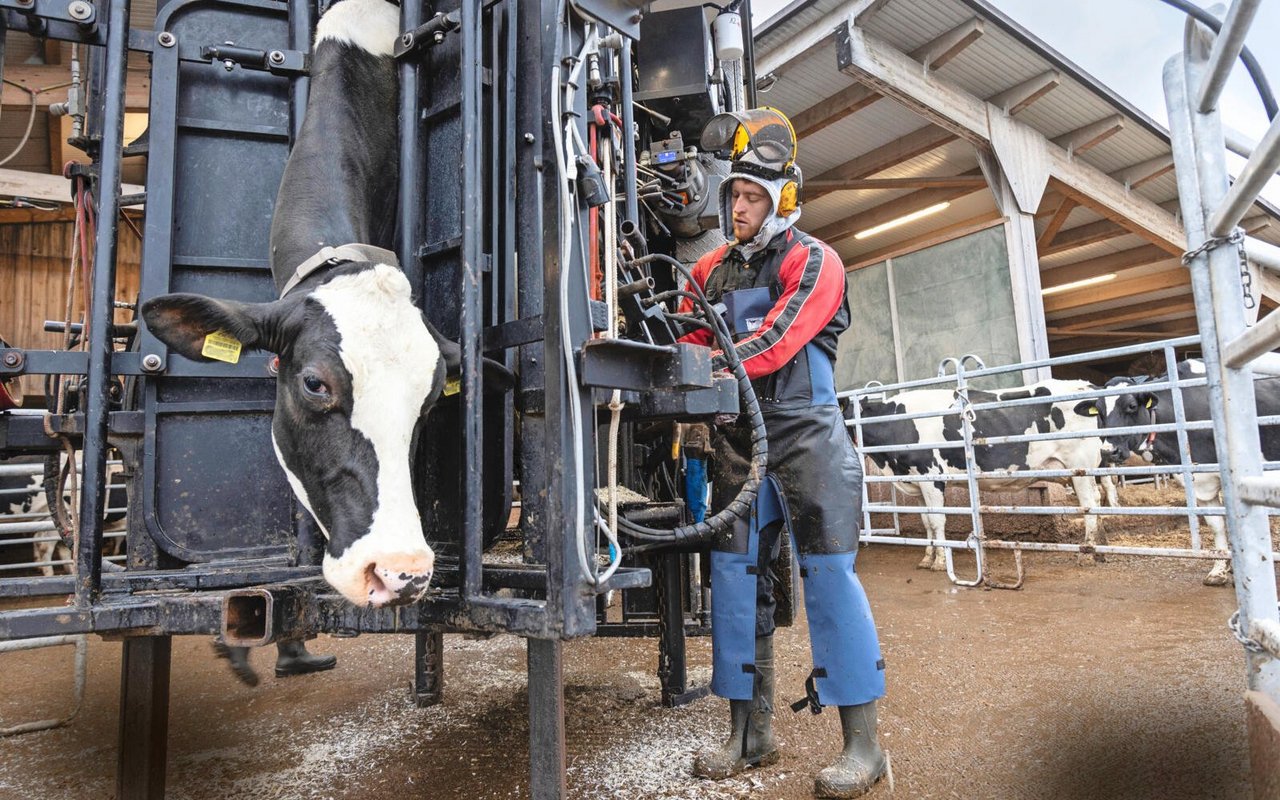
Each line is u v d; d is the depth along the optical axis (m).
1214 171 1.78
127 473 2.16
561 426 1.33
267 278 2.41
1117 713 2.50
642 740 2.41
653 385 1.46
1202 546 6.55
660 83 3.29
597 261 1.81
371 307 1.64
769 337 2.00
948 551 5.55
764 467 1.83
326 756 2.32
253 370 2.25
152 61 2.27
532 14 1.65
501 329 1.65
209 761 2.29
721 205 2.32
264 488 2.27
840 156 9.88
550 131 1.41
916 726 2.47
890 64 7.53
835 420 2.12
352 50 2.30
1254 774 1.58
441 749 2.36
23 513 6.27
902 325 11.08
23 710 2.99
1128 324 16.84
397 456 1.55
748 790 2.02
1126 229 10.73
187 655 3.84
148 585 1.87
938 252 10.56
